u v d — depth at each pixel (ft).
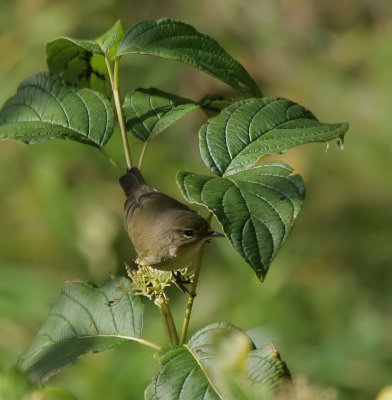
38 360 17.71
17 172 42.65
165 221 18.89
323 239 43.34
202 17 50.80
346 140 46.83
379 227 44.04
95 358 31.30
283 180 15.42
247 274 38.42
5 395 11.73
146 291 17.08
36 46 44.37
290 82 49.70
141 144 44.37
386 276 41.78
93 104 18.83
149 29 18.29
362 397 33.88
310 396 10.82
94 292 18.43
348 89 49.06
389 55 49.47
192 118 46.03
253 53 50.70
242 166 16.24
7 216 41.65
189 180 15.25
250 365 15.47
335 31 52.54
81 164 42.52
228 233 14.30
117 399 30.22
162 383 15.60
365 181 45.65
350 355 35.40
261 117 17.43
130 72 45.11
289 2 52.54
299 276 40.70
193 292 16.55
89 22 46.19
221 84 45.70
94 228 40.55
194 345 16.16
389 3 52.44
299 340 36.29
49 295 36.68
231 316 37.14
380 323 38.27
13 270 37.83
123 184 20.25
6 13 45.50
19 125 18.56
